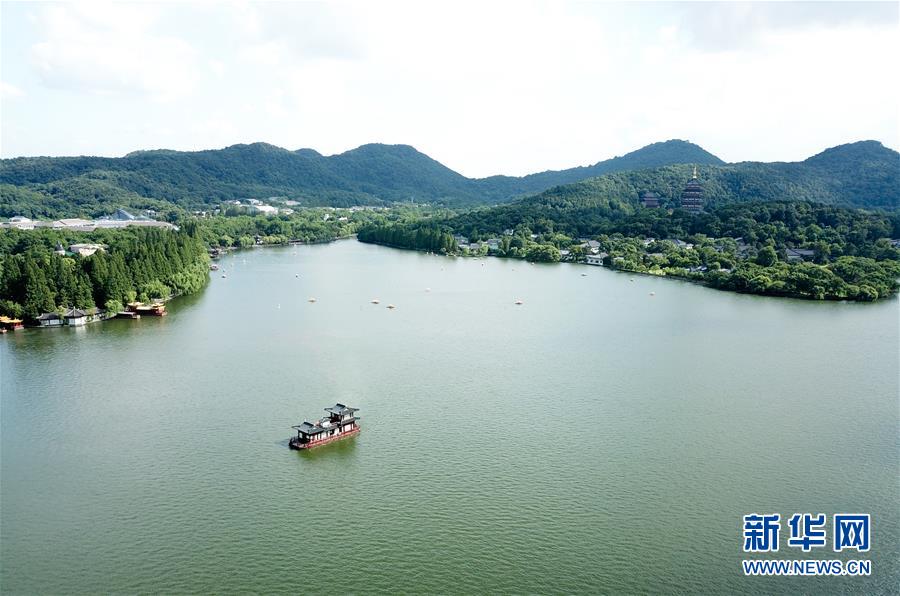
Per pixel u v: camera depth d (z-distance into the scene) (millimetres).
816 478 152750
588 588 115000
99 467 154750
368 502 140750
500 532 130750
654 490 146875
